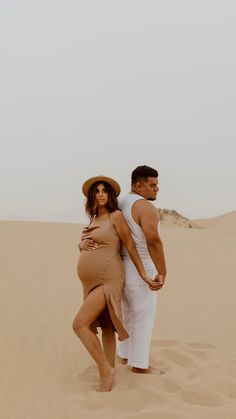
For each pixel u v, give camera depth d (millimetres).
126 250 4973
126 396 4461
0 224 27766
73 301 9914
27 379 5102
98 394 4547
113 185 4965
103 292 4715
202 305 10195
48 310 8914
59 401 4457
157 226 4871
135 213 4902
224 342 6957
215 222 102562
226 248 23781
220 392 4707
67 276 13406
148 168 5062
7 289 11008
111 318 4715
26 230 25828
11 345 6434
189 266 17203
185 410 4176
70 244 21125
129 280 4926
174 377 4918
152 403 4352
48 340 6734
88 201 4973
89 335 4668
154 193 5098
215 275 15055
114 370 4777
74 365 5605
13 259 15883
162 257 4883
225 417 4066
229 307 10000
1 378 5125
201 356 5969
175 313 9258
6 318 8109
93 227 4871
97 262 4746
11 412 4234
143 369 5027
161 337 7223
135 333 4984
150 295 4980
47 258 16750
